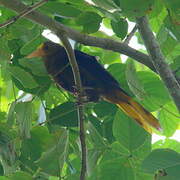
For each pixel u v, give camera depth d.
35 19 7.87
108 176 8.49
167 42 8.93
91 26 8.38
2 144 8.35
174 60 8.83
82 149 7.71
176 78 8.45
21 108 8.41
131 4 6.54
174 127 10.11
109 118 9.92
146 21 8.23
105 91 9.37
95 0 7.50
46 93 10.30
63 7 8.35
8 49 8.84
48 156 8.24
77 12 8.36
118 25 8.69
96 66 9.81
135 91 7.92
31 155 9.18
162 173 7.13
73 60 7.84
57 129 8.88
